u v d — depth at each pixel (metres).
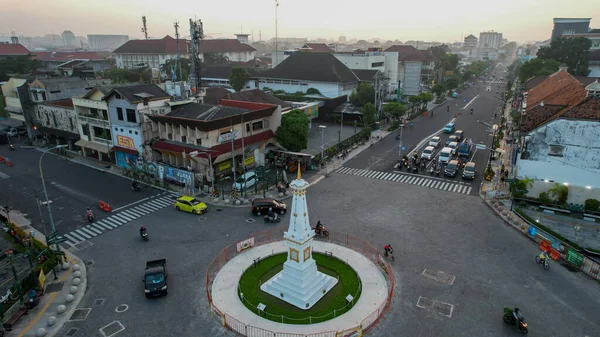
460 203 44.44
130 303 26.83
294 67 112.44
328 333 23.36
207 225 39.03
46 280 29.50
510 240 35.38
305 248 26.62
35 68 115.56
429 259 32.12
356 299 26.95
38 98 72.31
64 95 75.25
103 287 28.70
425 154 62.22
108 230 38.12
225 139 50.97
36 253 33.44
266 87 114.19
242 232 37.44
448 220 39.81
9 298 26.66
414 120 94.94
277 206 41.47
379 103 91.75
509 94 126.38
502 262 31.56
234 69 109.31
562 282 28.72
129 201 45.59
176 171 50.34
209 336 23.61
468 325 24.20
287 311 25.72
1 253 34.34
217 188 49.50
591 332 23.45
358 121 91.81
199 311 25.95
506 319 24.11
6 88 82.31
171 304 26.69
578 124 40.44
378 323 24.44
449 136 76.81
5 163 60.72
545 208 42.00
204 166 50.28
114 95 54.25
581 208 41.47
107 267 31.41
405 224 38.88
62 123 67.50
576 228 38.06
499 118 94.81
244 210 42.81
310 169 57.41
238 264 31.55
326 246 34.50
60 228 38.69
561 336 23.14
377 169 57.81
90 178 53.94
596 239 35.88
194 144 50.25
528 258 32.19
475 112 104.19
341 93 102.75
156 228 38.44
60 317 25.33
